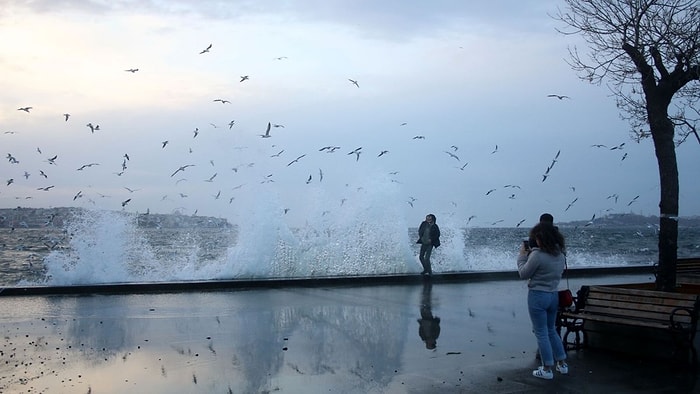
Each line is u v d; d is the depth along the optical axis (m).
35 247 33.53
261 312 10.94
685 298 7.11
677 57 8.70
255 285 14.59
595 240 49.12
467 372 6.85
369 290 14.25
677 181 8.79
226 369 6.95
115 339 8.59
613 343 8.05
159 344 8.26
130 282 14.54
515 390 6.12
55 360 7.36
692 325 6.93
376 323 9.86
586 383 6.38
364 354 7.70
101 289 13.47
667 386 6.25
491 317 10.47
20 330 9.23
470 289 14.52
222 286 14.33
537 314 6.65
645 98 9.95
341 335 8.89
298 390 6.15
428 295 13.35
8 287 13.05
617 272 18.36
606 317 7.73
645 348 7.73
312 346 8.16
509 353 7.79
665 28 8.86
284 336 8.81
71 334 8.93
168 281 14.57
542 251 6.69
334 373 6.79
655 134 8.88
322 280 15.20
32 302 12.12
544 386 6.27
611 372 6.84
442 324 9.79
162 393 6.02
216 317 10.41
